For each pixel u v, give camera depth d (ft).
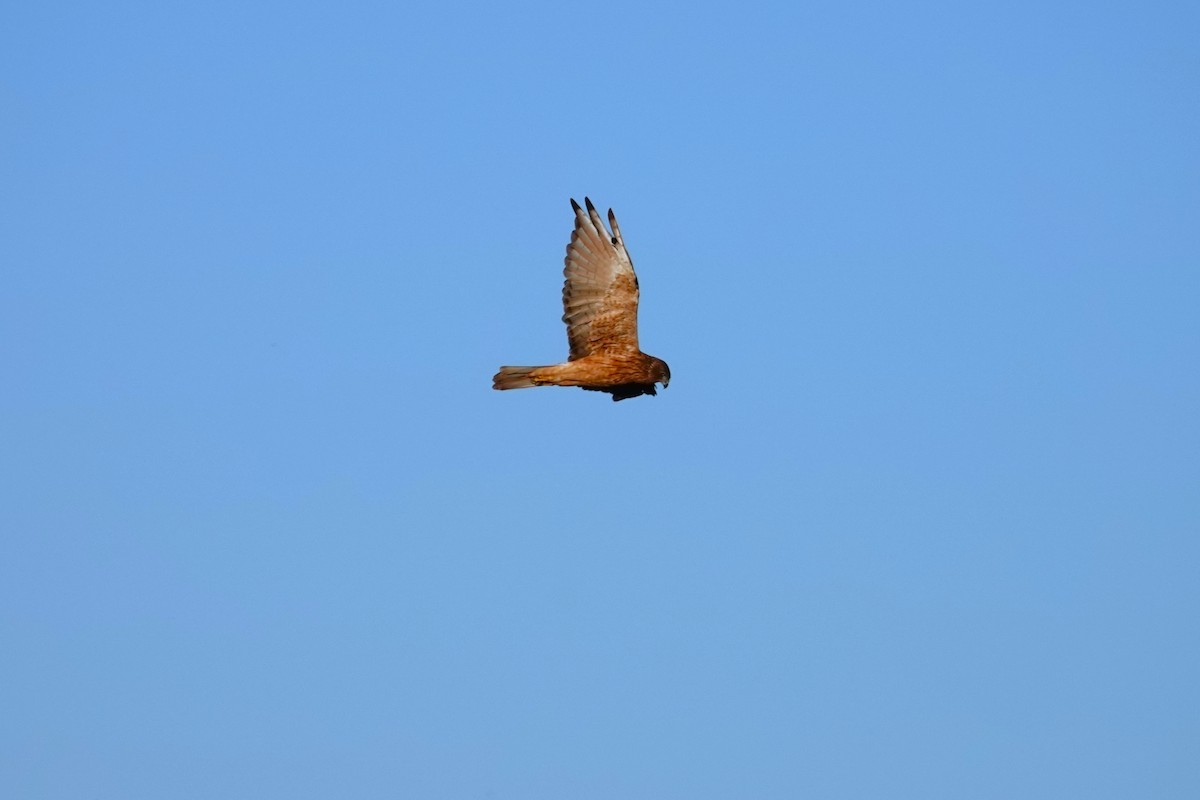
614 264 134.10
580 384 132.67
